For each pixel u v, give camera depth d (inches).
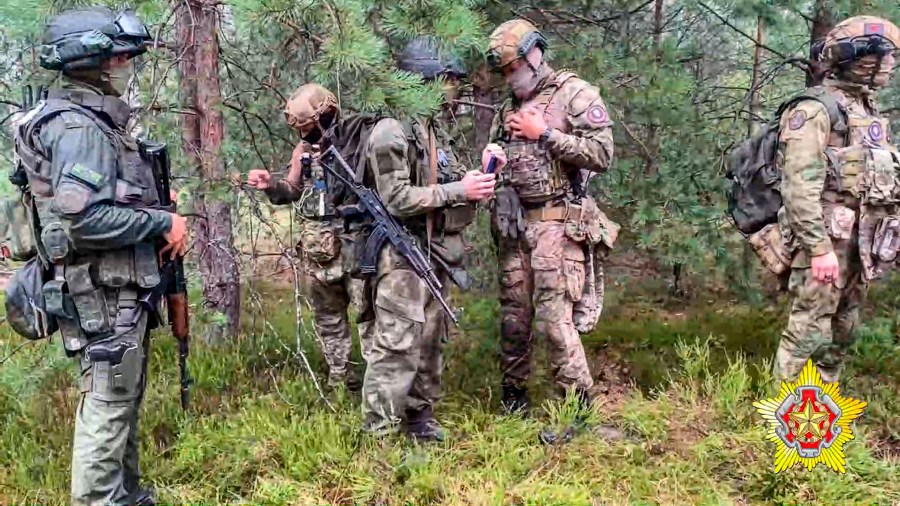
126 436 109.2
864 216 140.3
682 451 145.1
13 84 156.7
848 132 139.2
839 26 140.0
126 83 107.8
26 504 125.3
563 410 151.6
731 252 198.7
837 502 128.0
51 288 102.2
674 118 180.2
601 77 178.2
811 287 143.5
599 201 202.1
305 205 155.9
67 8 111.5
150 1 115.0
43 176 99.2
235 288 190.4
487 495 126.4
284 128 187.8
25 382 132.3
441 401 166.7
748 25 215.0
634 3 209.3
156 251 110.7
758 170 149.8
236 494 131.4
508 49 143.8
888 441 151.3
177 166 155.6
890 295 214.1
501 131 153.4
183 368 122.6
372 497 128.4
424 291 137.0
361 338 162.4
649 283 255.9
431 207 128.7
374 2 124.4
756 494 133.0
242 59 187.6
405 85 122.6
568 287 148.3
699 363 172.9
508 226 148.3
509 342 159.2
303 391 164.2
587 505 125.6
